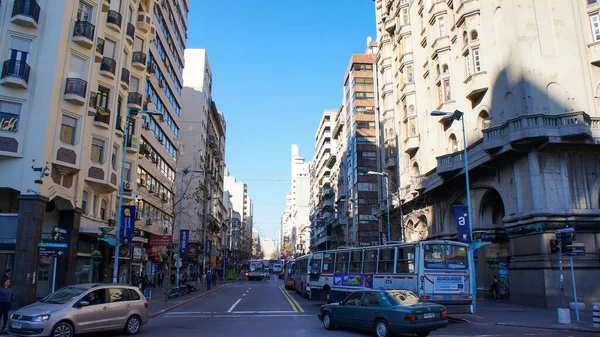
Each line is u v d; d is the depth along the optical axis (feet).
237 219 467.52
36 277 72.08
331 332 48.03
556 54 85.15
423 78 132.26
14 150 73.56
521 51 85.61
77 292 43.45
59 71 79.61
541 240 77.97
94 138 90.12
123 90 100.89
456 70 108.88
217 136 289.94
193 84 220.23
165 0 144.56
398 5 154.61
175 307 79.05
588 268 75.56
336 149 299.58
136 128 108.58
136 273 122.21
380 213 167.53
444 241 58.49
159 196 141.49
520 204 83.41
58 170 79.10
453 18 112.78
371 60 231.71
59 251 65.36
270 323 55.52
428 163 124.77
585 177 80.18
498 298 96.84
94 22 87.66
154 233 136.15
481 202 99.81
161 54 140.05
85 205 89.25
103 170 91.15
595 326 50.70
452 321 58.75
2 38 75.46
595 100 82.84
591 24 86.02
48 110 76.43
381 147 173.88
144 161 120.78
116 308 44.45
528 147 80.48
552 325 52.75
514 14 87.56
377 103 208.33
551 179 79.61
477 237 99.09
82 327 41.24
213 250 274.16
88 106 84.84
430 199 121.90
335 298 76.59
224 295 114.62
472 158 95.20
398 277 60.03
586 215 77.41
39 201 73.05
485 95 97.09
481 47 98.43
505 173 89.45
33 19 77.25
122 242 74.08
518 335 45.78
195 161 195.72
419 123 133.59
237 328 50.60
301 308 76.33
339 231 274.36
